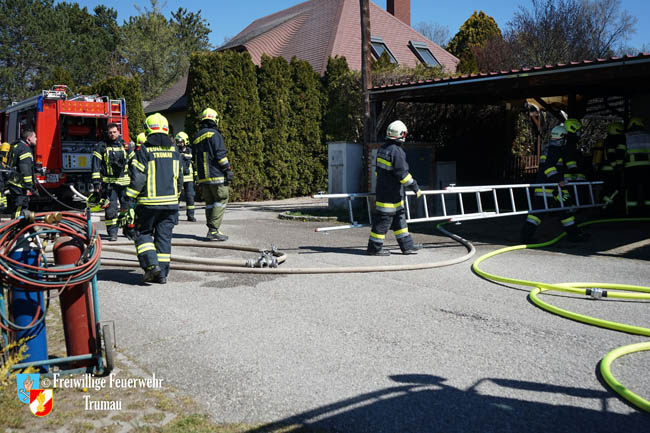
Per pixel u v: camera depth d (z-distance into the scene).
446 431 2.88
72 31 56.56
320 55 21.75
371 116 12.63
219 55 16.23
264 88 17.56
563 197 8.54
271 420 3.02
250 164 17.11
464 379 3.53
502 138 16.95
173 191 6.00
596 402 3.20
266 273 6.54
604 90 12.64
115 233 8.84
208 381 3.54
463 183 16.47
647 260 7.36
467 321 4.73
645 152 10.62
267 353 4.01
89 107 14.30
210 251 8.09
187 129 16.39
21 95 46.84
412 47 25.23
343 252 8.03
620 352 3.88
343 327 4.58
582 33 24.61
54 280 3.51
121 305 5.27
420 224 11.30
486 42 26.78
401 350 4.05
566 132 8.45
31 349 3.53
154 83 44.50
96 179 8.67
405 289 5.82
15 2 47.12
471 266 7.01
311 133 18.77
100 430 2.91
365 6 12.45
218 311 5.06
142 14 46.69
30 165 9.53
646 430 2.87
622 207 11.72
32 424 2.97
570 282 6.14
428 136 16.17
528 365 3.75
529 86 9.80
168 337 4.38
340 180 13.23
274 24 26.28
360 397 3.28
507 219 12.01
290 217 12.15
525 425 2.93
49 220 3.59
